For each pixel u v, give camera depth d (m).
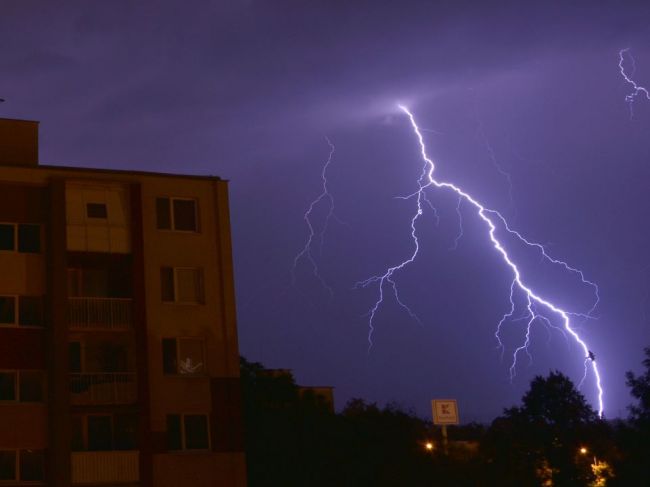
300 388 44.91
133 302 33.50
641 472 43.19
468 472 44.38
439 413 44.16
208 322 34.34
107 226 34.22
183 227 35.25
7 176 33.41
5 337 31.86
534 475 50.59
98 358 33.69
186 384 33.28
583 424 57.44
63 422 31.12
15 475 30.84
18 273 32.66
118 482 31.73
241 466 33.09
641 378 44.97
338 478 40.06
